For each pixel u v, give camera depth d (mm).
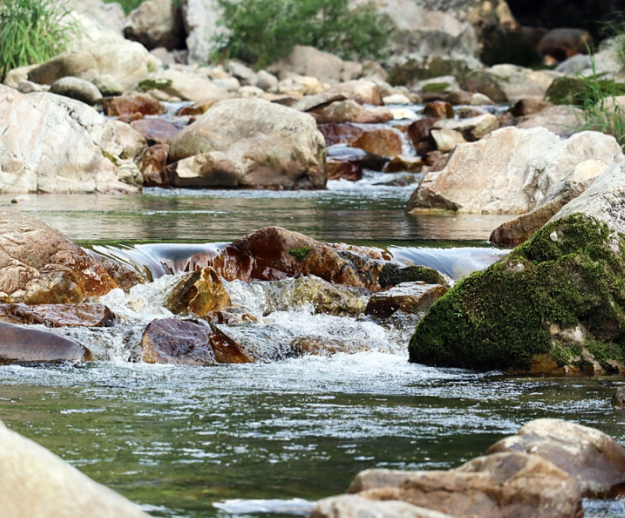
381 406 7332
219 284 11367
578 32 60781
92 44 38719
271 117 27125
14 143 22719
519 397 7785
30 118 23062
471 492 4586
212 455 5852
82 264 11180
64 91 34000
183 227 15328
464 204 19625
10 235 10773
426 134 32781
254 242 12492
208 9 53094
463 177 19891
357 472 5535
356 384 8242
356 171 28953
